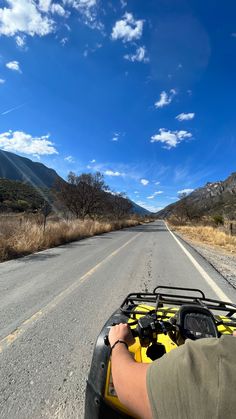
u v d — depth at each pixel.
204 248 18.69
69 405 2.83
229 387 0.96
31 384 3.16
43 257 12.10
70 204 39.81
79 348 4.02
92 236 24.30
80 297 6.45
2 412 2.72
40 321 4.99
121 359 1.45
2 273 8.84
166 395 1.07
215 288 7.57
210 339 1.16
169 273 9.45
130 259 12.13
